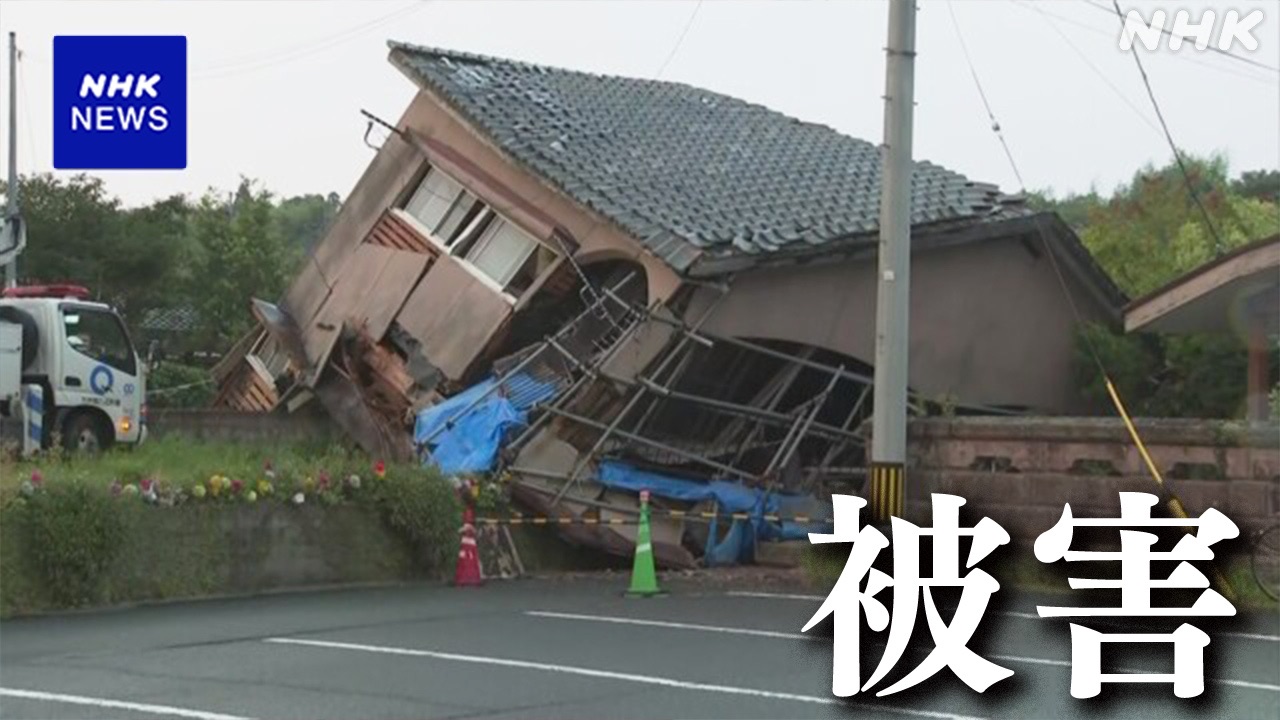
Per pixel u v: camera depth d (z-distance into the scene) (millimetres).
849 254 40906
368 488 32656
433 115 45094
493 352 41281
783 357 40531
